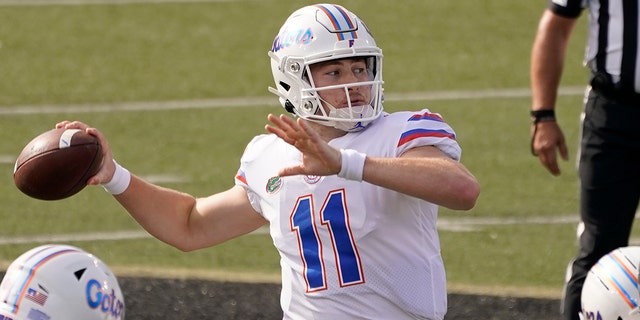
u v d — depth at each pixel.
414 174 11.69
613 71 18.17
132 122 35.59
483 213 28.12
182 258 25.09
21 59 42.44
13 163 31.69
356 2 49.69
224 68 41.50
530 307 22.22
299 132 11.36
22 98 38.09
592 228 18.53
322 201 12.61
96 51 43.56
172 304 22.23
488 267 24.70
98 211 28.34
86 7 49.19
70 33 45.72
